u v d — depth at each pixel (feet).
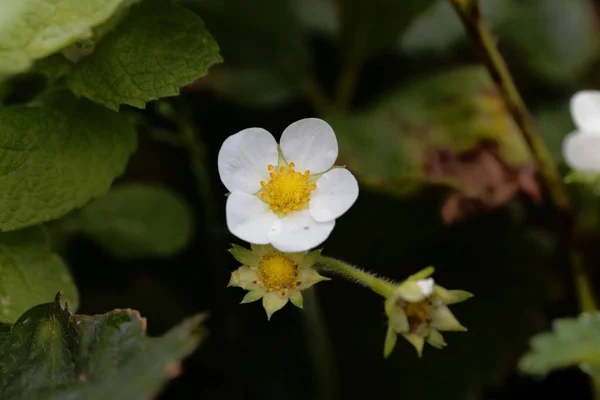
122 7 0.78
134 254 0.93
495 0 1.04
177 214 0.94
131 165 0.99
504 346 0.94
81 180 0.81
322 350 0.86
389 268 0.96
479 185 0.91
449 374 0.93
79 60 0.80
